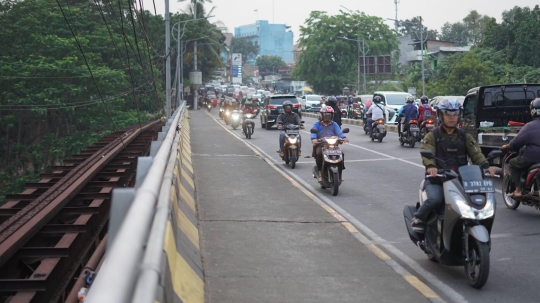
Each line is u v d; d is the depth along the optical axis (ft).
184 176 35.12
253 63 648.38
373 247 25.23
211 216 30.55
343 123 131.54
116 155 51.55
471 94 49.11
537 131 30.37
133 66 145.07
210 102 263.08
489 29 173.47
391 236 27.99
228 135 97.40
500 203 35.76
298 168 54.08
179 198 26.04
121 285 5.26
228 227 28.12
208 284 19.48
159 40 192.03
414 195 39.27
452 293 19.56
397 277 20.97
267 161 58.90
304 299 18.40
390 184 44.14
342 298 18.58
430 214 21.50
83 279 18.54
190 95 281.13
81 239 25.98
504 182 34.22
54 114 124.77
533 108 30.86
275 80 478.59
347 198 38.42
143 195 9.27
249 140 88.22
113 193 9.71
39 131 129.80
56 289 21.21
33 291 18.70
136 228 7.04
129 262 5.89
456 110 21.02
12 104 112.78
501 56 164.66
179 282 15.20
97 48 139.03
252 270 21.30
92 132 126.41
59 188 33.32
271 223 29.19
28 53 122.62
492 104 47.42
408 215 23.21
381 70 212.43
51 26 133.80
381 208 34.94
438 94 159.02
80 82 120.47
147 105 153.48
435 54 223.51
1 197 102.06
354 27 249.75
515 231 28.53
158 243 8.50
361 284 20.08
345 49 247.29
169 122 54.54
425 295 19.01
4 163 122.21
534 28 158.10
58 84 119.03
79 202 33.58
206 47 267.18
